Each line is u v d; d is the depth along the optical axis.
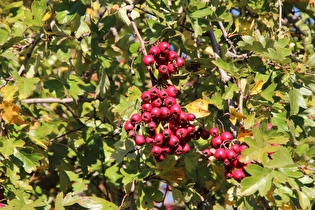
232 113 1.67
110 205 1.75
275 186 1.71
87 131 1.90
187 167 1.80
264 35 1.77
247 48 1.70
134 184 1.76
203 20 1.71
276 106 1.72
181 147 1.66
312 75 1.70
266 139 1.63
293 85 1.72
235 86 1.69
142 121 1.66
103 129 1.90
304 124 1.78
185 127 1.66
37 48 1.81
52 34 1.78
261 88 1.72
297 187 1.62
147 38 1.73
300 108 1.74
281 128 1.73
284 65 1.72
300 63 1.71
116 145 1.72
